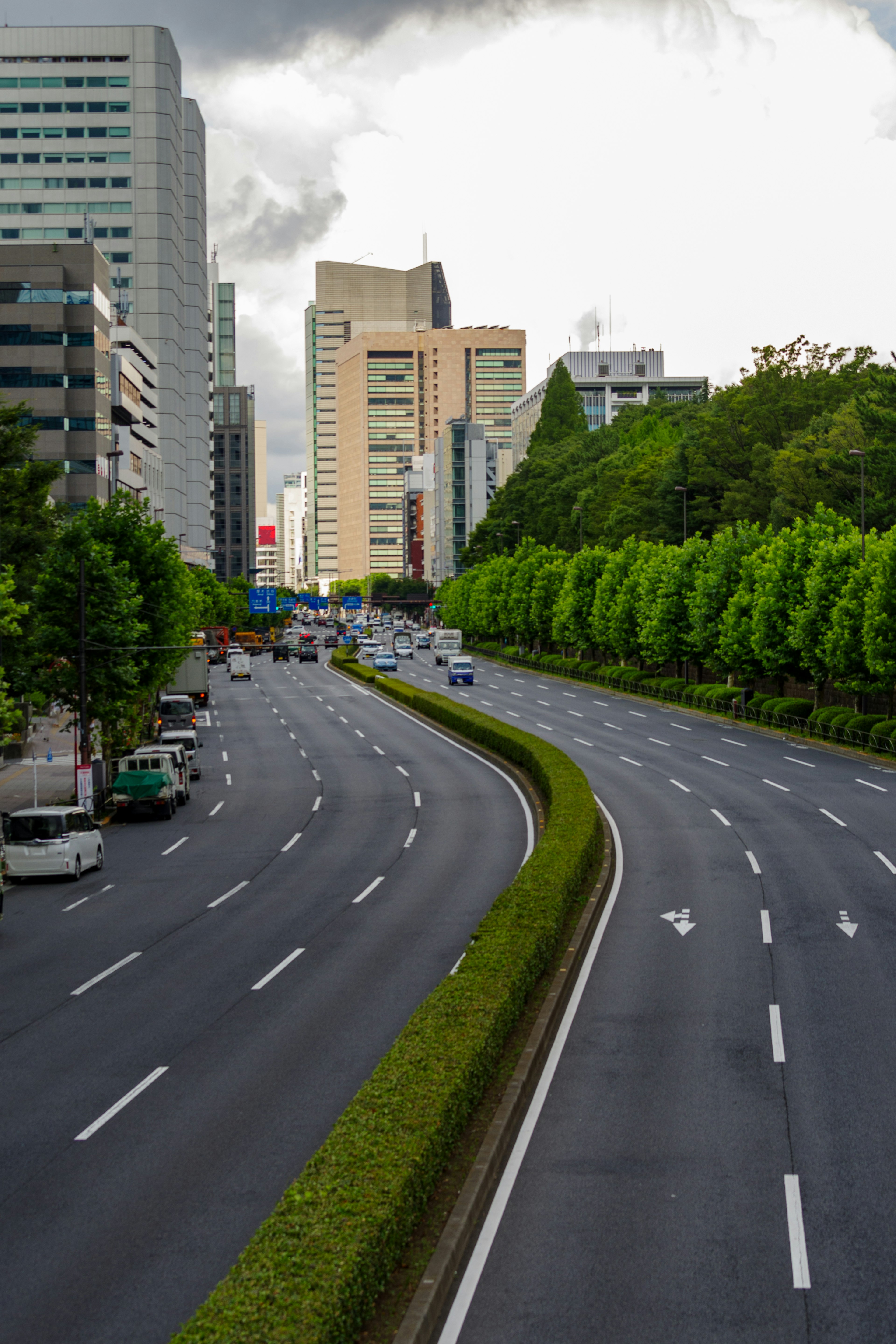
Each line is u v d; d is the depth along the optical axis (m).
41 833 32.41
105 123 158.12
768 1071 15.51
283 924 25.81
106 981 21.58
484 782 49.06
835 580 60.47
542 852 26.72
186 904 28.61
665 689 82.69
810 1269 10.38
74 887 31.83
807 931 23.27
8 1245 11.26
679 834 34.94
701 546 81.94
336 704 88.31
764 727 65.81
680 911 25.17
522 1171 12.54
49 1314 9.98
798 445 90.88
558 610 108.75
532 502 159.25
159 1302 10.10
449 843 35.59
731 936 23.00
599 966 20.98
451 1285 10.18
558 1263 10.57
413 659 138.38
